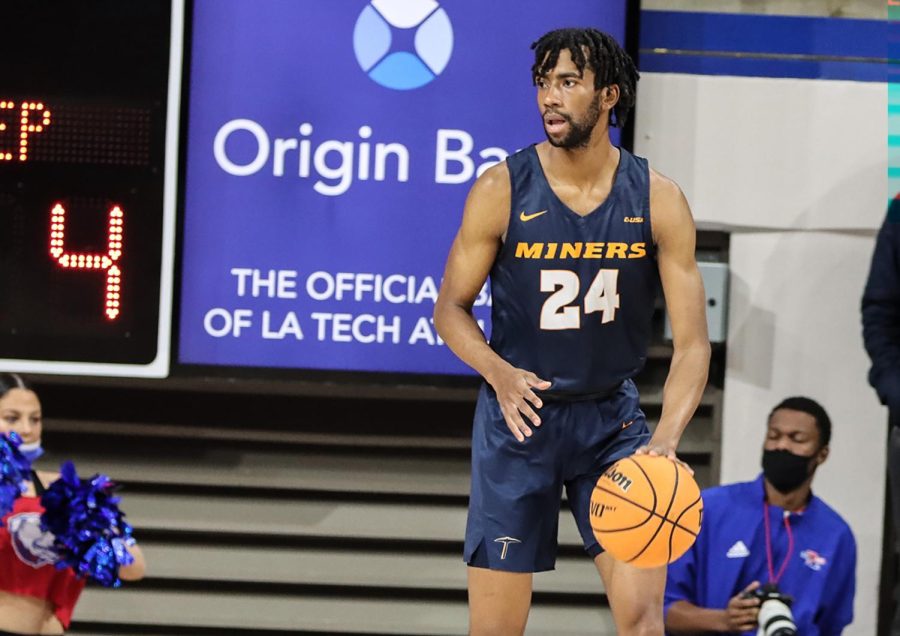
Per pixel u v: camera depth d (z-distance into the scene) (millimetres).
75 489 11016
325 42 13023
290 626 13898
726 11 13945
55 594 11430
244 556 14000
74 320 12664
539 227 8070
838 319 14023
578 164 8031
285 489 14070
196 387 14047
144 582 13945
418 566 14062
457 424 14117
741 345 14047
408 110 13039
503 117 13016
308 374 13133
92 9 12570
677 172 13969
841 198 13992
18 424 11812
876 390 12617
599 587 13969
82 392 14039
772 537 12328
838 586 12430
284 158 13094
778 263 14023
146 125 12648
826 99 13969
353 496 14094
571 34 7801
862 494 14070
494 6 12930
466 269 8312
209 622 13883
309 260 13117
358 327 13133
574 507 8727
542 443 8414
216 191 13109
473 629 8773
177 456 14047
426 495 14109
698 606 12258
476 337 8180
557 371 8297
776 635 11242
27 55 12531
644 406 14070
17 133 12547
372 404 14109
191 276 13117
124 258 12672
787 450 12227
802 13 13969
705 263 14047
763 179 13977
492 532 8477
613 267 8141
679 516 7496
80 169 12602
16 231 12594
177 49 12648
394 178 13086
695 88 13930
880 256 12875
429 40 12977
